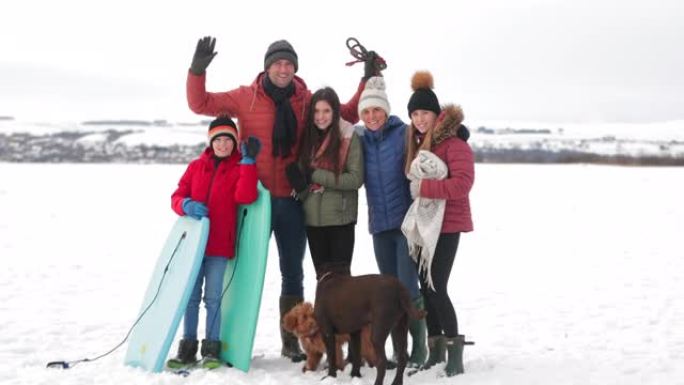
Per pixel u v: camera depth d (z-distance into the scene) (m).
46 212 18.00
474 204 20.33
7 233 14.05
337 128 5.36
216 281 5.38
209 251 5.36
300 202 5.62
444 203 4.97
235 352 5.23
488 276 9.99
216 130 5.42
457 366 4.99
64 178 31.66
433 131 5.06
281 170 5.59
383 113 5.34
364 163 5.40
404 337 4.71
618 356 5.70
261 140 5.60
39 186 26.59
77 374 5.02
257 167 5.59
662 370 5.21
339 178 5.29
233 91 5.72
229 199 5.42
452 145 5.03
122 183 28.95
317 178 5.33
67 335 6.53
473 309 7.92
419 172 4.92
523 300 8.34
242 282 5.37
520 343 6.32
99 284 9.36
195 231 5.33
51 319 7.20
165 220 16.75
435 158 4.94
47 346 6.07
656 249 12.17
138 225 15.82
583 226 15.44
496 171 39.09
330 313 4.83
